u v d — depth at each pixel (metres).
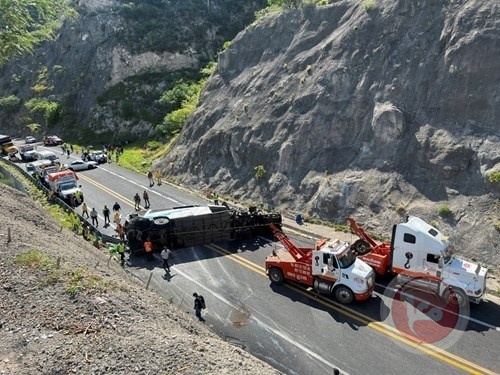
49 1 26.20
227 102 37.56
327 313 16.64
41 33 26.50
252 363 11.12
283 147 29.64
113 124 57.19
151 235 22.86
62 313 11.32
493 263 19.02
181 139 40.41
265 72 35.75
